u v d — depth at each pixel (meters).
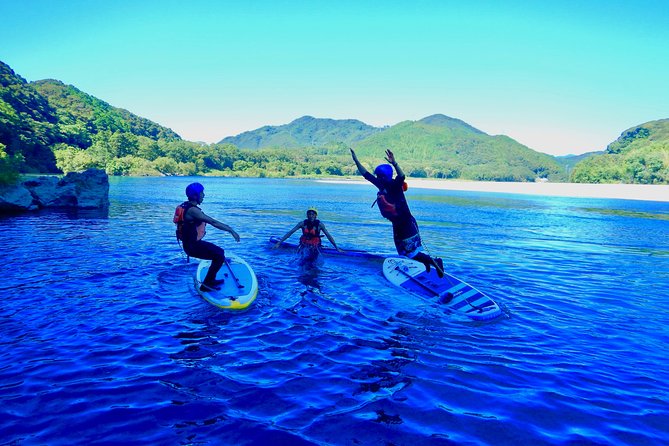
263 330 6.53
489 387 4.88
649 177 128.88
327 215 26.03
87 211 24.16
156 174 152.25
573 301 8.55
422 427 4.05
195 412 4.22
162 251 12.27
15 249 12.12
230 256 10.23
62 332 6.21
